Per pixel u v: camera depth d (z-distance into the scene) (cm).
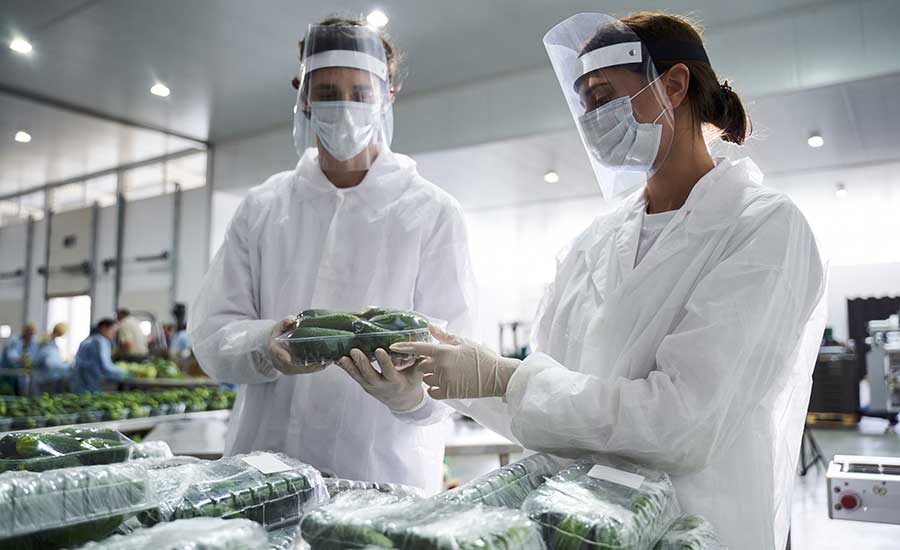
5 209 1207
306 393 139
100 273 1027
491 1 470
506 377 107
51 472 77
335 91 135
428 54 554
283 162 772
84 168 966
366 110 136
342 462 139
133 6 496
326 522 70
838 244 843
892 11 431
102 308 1018
